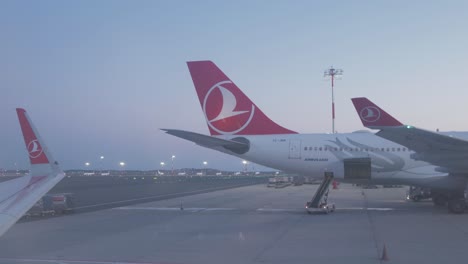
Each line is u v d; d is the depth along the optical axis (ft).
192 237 62.80
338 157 103.86
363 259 46.80
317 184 280.51
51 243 58.29
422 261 45.55
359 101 93.40
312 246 54.85
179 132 99.55
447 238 59.98
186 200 138.10
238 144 104.68
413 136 86.38
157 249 53.52
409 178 100.78
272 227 72.74
